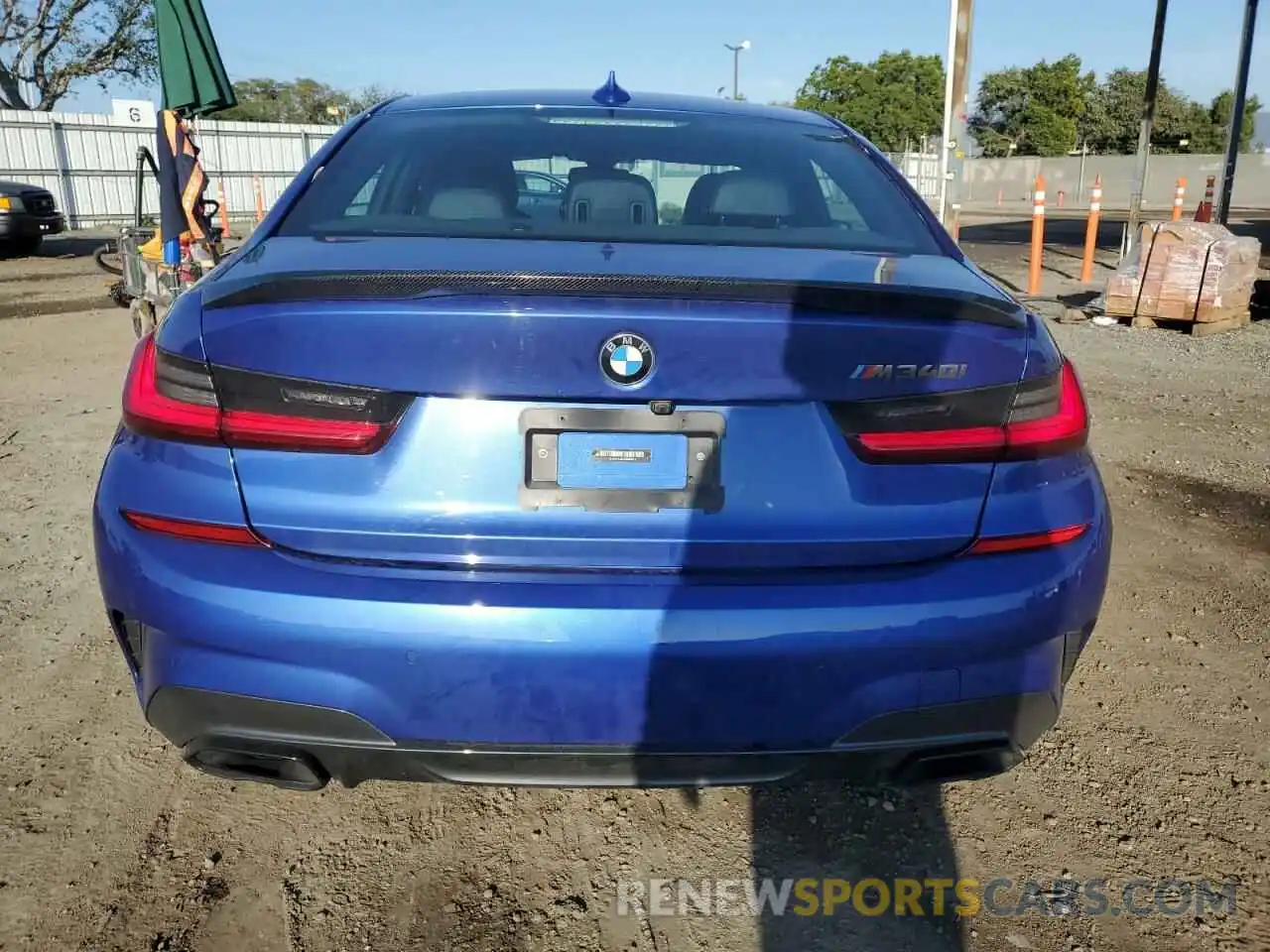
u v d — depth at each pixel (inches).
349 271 71.7
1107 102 2751.0
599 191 97.9
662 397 68.3
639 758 70.6
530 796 98.1
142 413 72.0
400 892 84.8
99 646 125.7
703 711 69.4
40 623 131.3
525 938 79.9
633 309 67.3
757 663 68.9
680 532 69.9
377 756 70.9
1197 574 152.6
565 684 68.3
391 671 68.3
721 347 67.8
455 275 68.4
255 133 1077.8
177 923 80.7
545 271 74.6
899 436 71.0
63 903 82.4
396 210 94.6
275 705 69.9
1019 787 99.8
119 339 339.6
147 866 87.2
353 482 68.9
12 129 914.7
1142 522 174.9
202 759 75.7
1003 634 71.9
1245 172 1675.7
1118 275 369.1
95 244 750.5
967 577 71.7
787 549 70.6
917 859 89.6
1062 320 379.2
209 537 70.1
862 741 71.9
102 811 94.2
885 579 70.9
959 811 96.0
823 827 93.9
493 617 67.5
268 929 80.3
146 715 75.9
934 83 2290.8
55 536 160.7
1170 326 367.6
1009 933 81.0
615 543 69.6
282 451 69.2
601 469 69.2
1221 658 126.5
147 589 70.6
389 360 67.4
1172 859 89.8
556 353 67.1
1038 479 74.4
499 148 103.0
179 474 70.4
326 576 68.7
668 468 69.5
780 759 71.7
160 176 281.7
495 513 69.1
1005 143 2596.0
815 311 68.9
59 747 104.1
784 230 96.0
